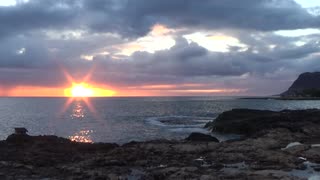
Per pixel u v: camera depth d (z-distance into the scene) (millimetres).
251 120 60438
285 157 32812
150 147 38062
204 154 35531
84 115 119125
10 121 95125
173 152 36375
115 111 143500
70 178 26891
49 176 27578
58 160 33469
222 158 33250
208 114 119625
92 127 77562
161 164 31516
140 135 62625
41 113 131250
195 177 26234
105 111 143750
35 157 33781
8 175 27719
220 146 38750
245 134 57000
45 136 42969
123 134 64438
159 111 140750
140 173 28453
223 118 68438
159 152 36312
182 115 115812
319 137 46031
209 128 67000
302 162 31547
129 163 31938
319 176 25609
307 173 27828
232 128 59250
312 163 31391
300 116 62312
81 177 27125
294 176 26000
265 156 33500
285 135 46125
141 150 37156
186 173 27219
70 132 69188
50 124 85875
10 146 38781
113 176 27125
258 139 42375
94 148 39406
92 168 30188
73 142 41531
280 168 29250
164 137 59375
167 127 74750
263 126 56312
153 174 27312
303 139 44406
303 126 52469
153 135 62312
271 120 58875
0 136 65875
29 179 26672
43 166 31219
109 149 39344
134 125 80625
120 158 33250
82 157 34750
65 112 137625
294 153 34875
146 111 142125
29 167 30250
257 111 70812
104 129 73188
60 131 71125
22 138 41281
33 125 83938
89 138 59844
